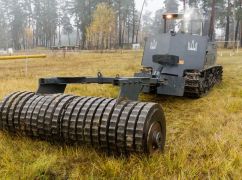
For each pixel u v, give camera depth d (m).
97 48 64.19
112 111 4.05
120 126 3.87
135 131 3.79
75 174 3.69
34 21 105.56
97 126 3.98
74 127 4.12
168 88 7.84
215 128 5.65
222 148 4.55
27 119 4.45
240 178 3.68
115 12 72.81
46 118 4.30
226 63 21.45
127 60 26.19
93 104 4.23
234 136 5.14
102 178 3.62
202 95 9.23
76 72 15.88
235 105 7.55
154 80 5.92
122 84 4.16
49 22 98.25
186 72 8.57
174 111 7.33
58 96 4.60
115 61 25.03
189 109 7.54
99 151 4.21
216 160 4.05
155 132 4.02
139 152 3.85
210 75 10.13
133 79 4.45
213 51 10.41
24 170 3.66
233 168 3.88
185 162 4.02
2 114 4.68
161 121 4.24
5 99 4.79
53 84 5.05
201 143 4.82
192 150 4.60
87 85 10.43
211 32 48.97
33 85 10.30
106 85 10.49
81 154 4.18
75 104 4.31
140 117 3.85
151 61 8.92
